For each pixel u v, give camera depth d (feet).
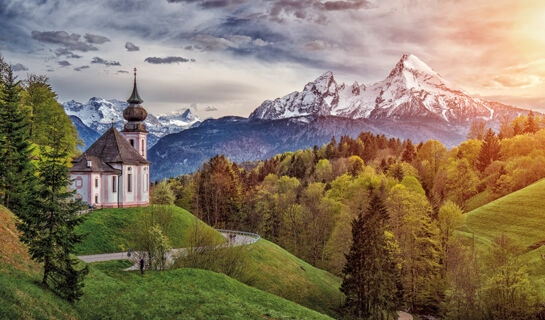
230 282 165.37
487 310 192.85
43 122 260.62
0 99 175.11
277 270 224.33
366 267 202.18
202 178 447.83
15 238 112.57
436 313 235.20
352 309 200.34
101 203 272.10
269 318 137.18
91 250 191.11
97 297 117.60
